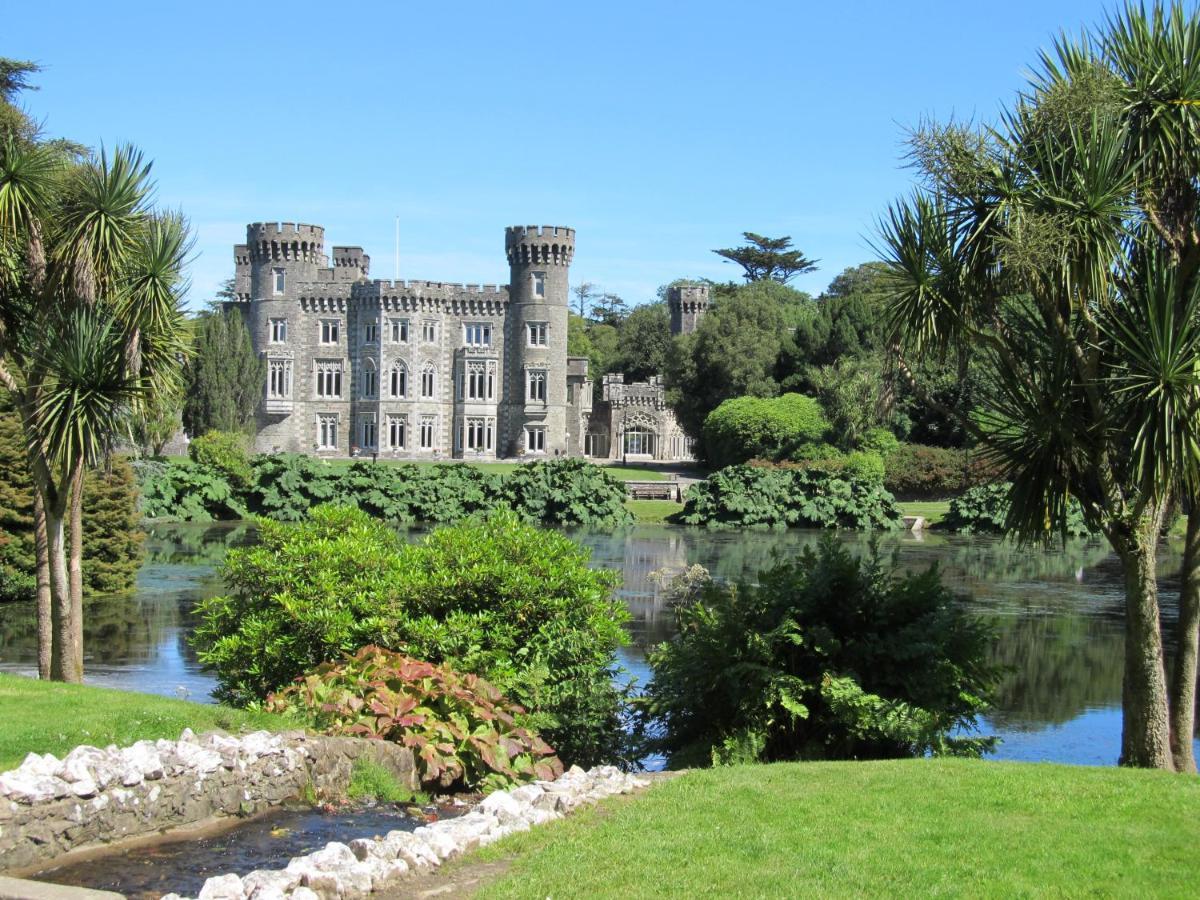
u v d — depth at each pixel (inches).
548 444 4003.4
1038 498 568.4
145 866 365.1
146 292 700.0
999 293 562.6
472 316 4040.4
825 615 591.5
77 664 713.6
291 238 4005.9
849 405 3125.0
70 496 715.4
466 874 332.2
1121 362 534.6
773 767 457.7
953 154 554.3
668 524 2448.3
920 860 324.2
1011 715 791.7
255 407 3705.7
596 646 664.4
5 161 684.7
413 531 2105.1
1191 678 548.4
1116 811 374.0
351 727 506.6
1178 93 522.3
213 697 671.8
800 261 5718.5
